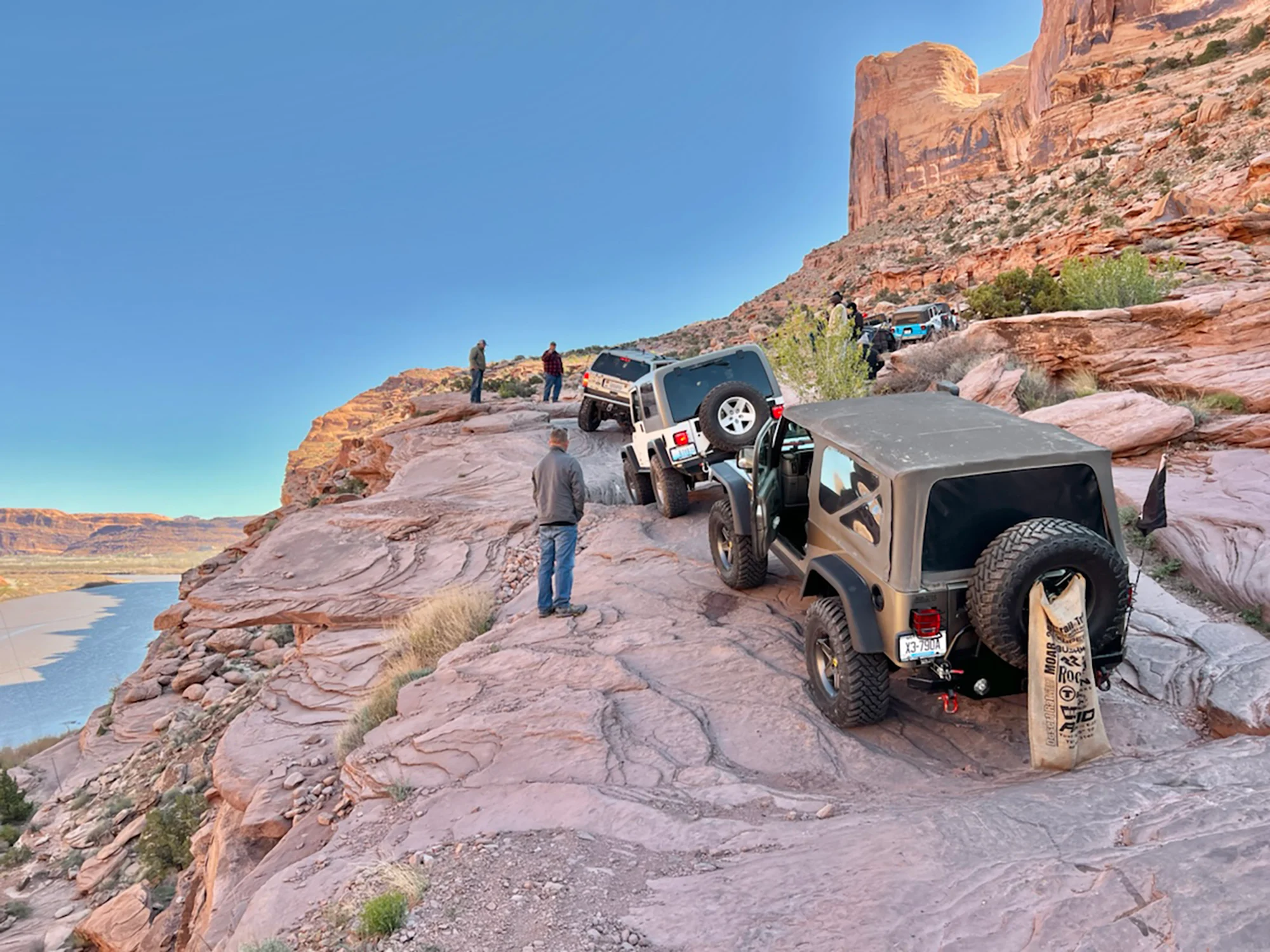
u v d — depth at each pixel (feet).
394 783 16.49
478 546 39.06
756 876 10.10
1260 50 207.21
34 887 37.40
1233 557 20.26
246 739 28.35
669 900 10.02
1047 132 257.96
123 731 53.78
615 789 14.21
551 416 71.61
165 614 68.69
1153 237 80.64
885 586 13.79
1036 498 13.57
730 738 15.89
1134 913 6.95
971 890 8.31
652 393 33.17
